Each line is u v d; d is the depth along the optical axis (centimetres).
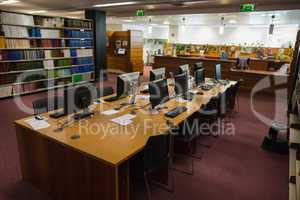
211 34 1420
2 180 269
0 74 568
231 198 250
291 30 1205
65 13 994
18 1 671
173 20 1105
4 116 473
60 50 698
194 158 333
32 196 245
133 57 1016
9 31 560
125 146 209
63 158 217
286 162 328
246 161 328
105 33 873
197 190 262
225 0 604
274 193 260
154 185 267
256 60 792
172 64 909
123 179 199
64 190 227
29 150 249
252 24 1180
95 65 848
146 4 691
